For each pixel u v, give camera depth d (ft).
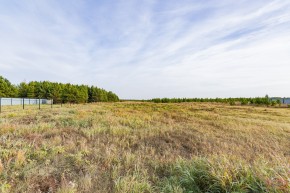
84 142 18.11
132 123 31.30
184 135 25.88
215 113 61.31
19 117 32.40
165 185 10.93
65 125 26.99
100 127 25.79
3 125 22.13
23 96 137.39
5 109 52.31
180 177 11.80
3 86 116.06
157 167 14.06
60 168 12.46
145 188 10.40
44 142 17.02
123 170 13.16
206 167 12.05
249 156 17.38
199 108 81.71
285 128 33.88
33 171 11.20
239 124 36.83
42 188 10.02
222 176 10.15
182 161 14.26
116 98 257.34
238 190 9.21
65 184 10.19
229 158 14.69
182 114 52.26
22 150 13.91
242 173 10.66
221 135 26.66
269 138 26.04
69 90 144.97
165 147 20.01
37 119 30.40
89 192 9.95
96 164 13.58
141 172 12.80
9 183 9.87
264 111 74.38
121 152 17.04
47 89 148.25
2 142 16.28
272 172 10.07
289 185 8.21
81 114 37.93
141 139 22.26
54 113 39.47
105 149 16.97
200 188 10.77
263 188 8.70
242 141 23.59
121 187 10.35
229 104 131.85
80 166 13.07
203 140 22.97
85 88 176.76
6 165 11.76
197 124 35.19
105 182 11.18
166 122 36.78
